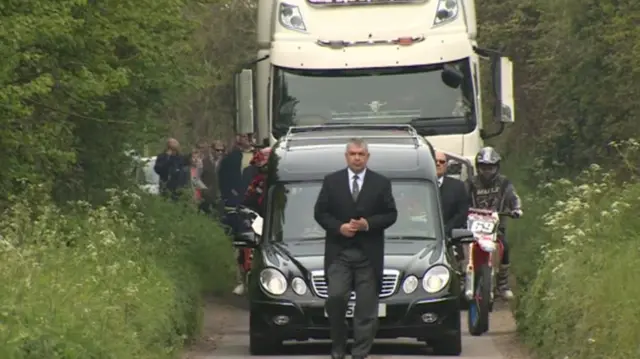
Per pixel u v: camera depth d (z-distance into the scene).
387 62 68.50
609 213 49.03
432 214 50.59
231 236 83.38
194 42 73.44
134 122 62.91
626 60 78.00
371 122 68.31
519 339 51.62
